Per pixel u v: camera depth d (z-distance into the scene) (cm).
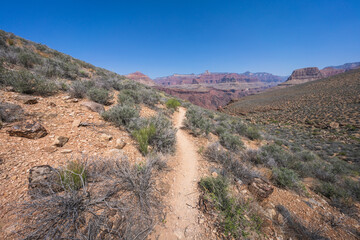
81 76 1269
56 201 221
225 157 606
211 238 280
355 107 3125
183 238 273
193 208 346
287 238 302
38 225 207
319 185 585
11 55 925
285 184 502
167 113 1248
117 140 481
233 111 6147
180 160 584
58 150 371
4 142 335
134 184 301
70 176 263
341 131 2228
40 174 257
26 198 237
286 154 795
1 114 388
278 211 382
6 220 209
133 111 666
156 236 267
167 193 378
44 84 643
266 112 4812
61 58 1731
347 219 399
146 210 295
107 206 260
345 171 816
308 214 400
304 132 2397
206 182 422
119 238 229
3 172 272
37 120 447
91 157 365
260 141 1196
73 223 221
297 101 5078
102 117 624
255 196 402
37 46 1761
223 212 322
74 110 596
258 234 291
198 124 974
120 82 1395
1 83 563
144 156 479
